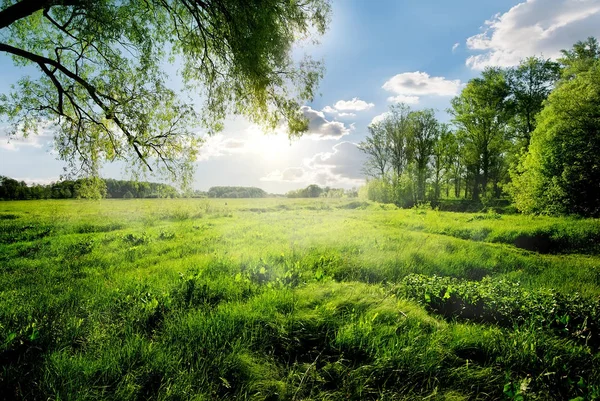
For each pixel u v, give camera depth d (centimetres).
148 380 297
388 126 4328
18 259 960
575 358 355
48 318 412
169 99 854
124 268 782
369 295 512
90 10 664
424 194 4178
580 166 2000
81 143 927
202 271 651
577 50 2912
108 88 822
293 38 735
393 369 316
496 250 1105
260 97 789
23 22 851
